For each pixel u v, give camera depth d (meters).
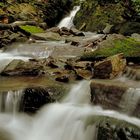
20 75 11.91
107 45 12.90
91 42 15.84
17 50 15.55
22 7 25.83
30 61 13.14
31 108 9.76
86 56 12.64
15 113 9.77
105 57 12.28
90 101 9.63
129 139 7.68
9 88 10.06
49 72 11.77
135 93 8.64
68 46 15.40
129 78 10.64
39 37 18.17
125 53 12.20
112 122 8.10
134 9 23.97
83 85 10.20
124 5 24.58
